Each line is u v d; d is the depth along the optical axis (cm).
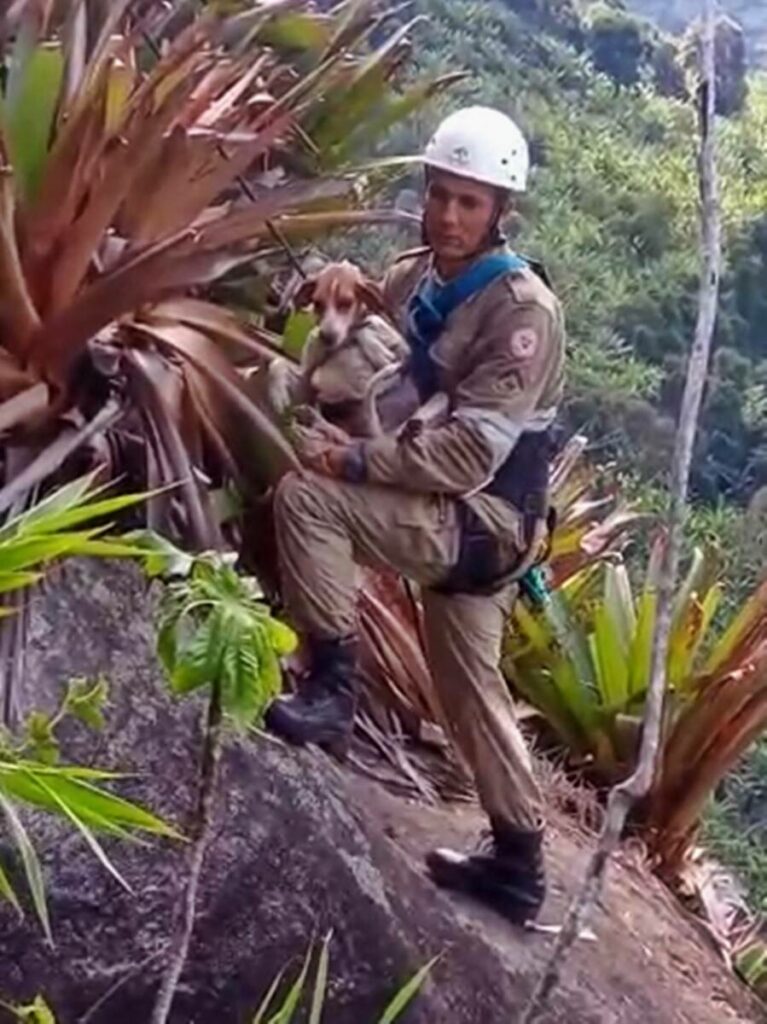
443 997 379
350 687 390
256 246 413
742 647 615
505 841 410
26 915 331
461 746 402
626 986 463
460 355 370
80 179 363
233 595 216
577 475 675
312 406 384
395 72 496
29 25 381
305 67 488
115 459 394
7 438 374
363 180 470
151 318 401
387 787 469
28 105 360
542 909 459
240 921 354
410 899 388
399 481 370
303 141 470
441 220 367
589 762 640
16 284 358
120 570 374
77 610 363
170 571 221
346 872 372
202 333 408
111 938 339
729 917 638
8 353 371
